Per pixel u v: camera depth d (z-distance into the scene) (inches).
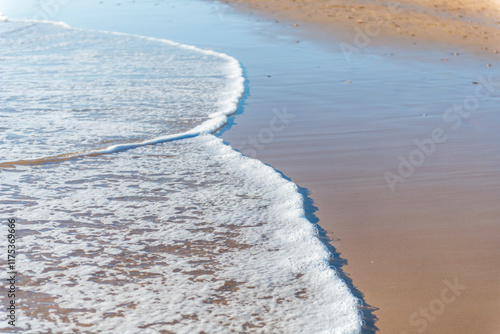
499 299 113.6
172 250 132.1
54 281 117.8
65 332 101.6
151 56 363.6
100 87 284.7
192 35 439.8
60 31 447.8
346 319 106.9
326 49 400.8
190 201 159.8
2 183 167.3
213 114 245.3
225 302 112.0
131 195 162.9
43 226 141.9
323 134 225.1
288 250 132.9
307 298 113.9
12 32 438.9
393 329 104.5
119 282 118.2
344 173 185.0
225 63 347.3
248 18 514.9
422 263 127.8
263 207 156.8
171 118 238.5
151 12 549.0
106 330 102.5
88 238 136.7
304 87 299.7
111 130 220.2
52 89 277.1
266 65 350.0
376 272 124.3
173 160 192.9
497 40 452.8
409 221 149.4
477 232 142.9
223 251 132.1
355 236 141.3
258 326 104.7
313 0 621.3
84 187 167.5
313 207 159.0
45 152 194.1
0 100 253.4
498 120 246.2
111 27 471.8
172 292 115.1
